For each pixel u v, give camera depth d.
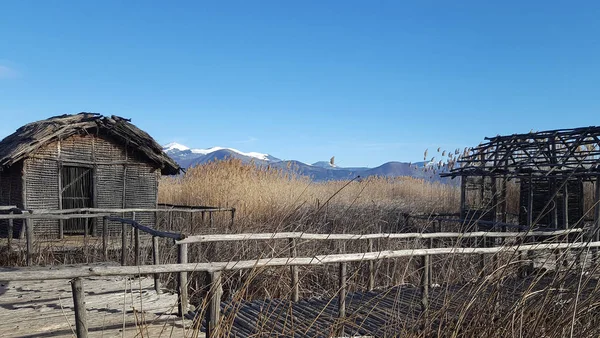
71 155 14.67
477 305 5.05
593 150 15.54
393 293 8.07
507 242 5.75
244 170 21.73
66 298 7.59
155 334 5.76
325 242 11.62
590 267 5.21
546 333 4.70
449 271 6.66
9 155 13.38
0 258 11.61
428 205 22.30
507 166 16.75
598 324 4.78
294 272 7.54
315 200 18.70
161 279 10.33
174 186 21.64
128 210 12.88
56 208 14.34
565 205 15.11
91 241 13.23
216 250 11.56
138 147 15.71
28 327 6.06
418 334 5.25
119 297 7.51
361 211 17.95
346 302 7.66
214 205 17.78
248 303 7.39
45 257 11.89
